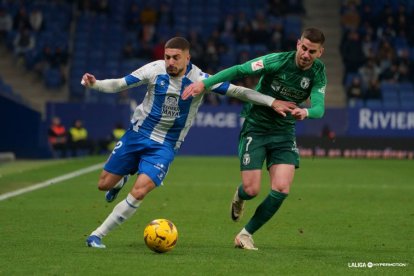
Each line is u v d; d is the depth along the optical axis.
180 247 25.06
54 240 26.09
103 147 87.06
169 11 102.38
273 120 24.75
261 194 45.28
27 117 80.06
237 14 104.75
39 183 49.97
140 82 24.50
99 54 99.00
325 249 25.27
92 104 87.25
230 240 27.09
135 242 26.00
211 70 94.25
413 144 87.06
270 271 20.73
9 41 96.88
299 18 104.81
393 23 102.38
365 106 89.62
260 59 24.41
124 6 105.56
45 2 101.75
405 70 96.19
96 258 22.30
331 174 61.94
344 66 99.38
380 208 37.94
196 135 88.75
